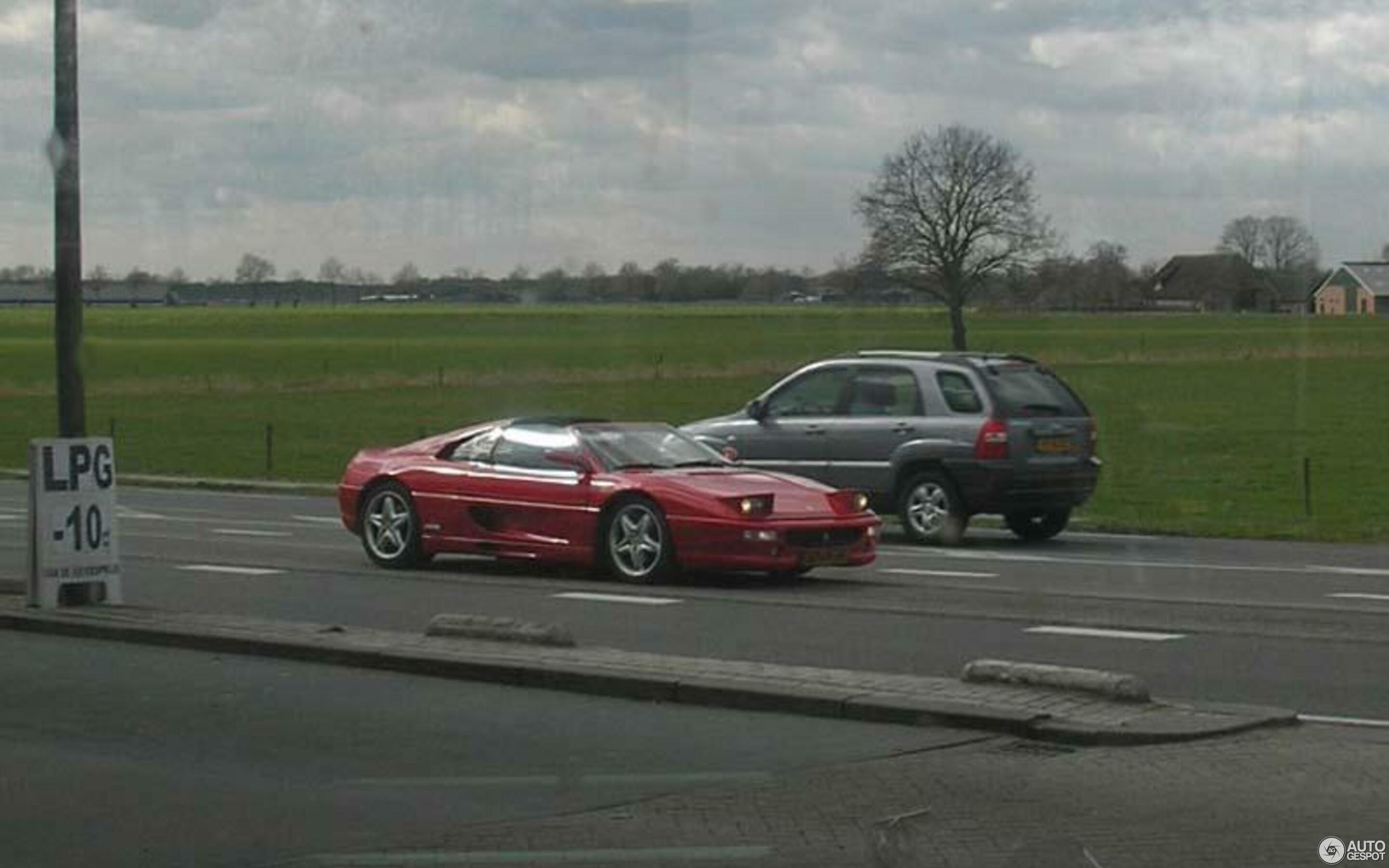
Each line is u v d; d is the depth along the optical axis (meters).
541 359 62.50
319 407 55.47
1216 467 37.19
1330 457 39.22
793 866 7.94
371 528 19.14
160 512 28.11
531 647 12.93
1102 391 57.16
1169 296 66.25
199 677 12.52
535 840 8.39
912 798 9.05
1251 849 8.06
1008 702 10.89
